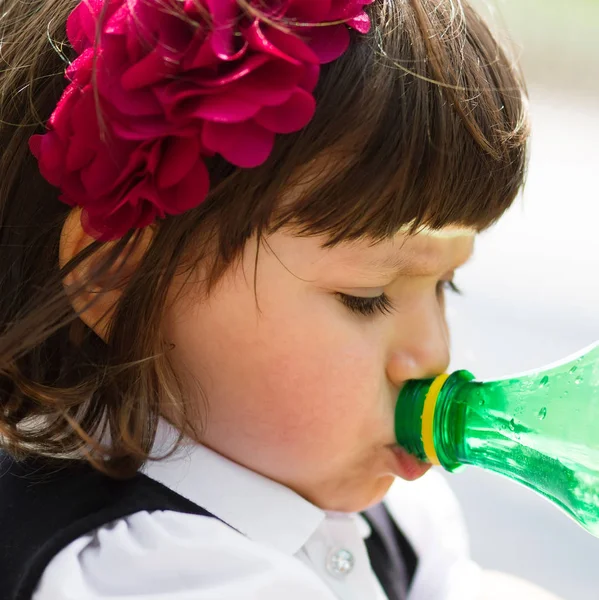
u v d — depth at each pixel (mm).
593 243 2947
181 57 863
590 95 3742
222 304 987
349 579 1141
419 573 1308
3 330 1061
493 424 1083
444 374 1071
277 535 1060
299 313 985
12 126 1035
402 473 1072
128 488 1035
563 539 1802
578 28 4293
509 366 2211
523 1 4582
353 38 941
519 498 1919
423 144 938
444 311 1122
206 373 1021
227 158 857
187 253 971
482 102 999
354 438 1042
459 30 1019
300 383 1007
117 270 987
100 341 1062
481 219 1019
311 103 867
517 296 2592
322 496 1088
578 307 2549
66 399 1057
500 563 1726
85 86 889
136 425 1039
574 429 1070
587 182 3279
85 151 897
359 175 921
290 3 887
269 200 924
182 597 964
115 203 892
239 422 1033
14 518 1003
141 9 866
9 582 951
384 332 1029
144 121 867
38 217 1027
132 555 971
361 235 947
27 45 1041
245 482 1055
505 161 1012
